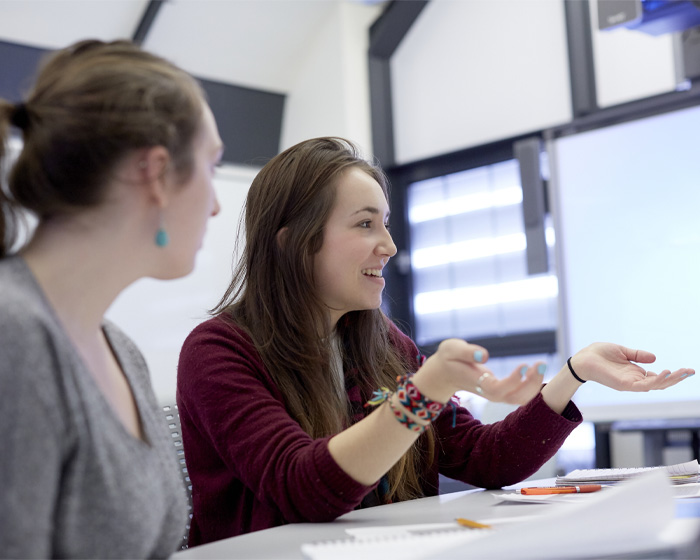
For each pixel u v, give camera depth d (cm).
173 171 72
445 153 483
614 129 391
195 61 477
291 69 515
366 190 131
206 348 118
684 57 366
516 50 455
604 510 59
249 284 131
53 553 63
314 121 507
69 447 62
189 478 126
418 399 89
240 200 479
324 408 124
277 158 136
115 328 87
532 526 58
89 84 69
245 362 118
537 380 80
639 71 409
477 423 144
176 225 74
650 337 376
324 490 93
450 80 483
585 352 128
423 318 502
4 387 58
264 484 99
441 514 99
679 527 67
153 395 86
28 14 419
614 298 386
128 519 66
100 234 69
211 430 110
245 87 503
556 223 404
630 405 370
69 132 67
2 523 56
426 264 503
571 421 130
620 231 387
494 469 134
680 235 371
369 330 140
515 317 463
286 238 129
